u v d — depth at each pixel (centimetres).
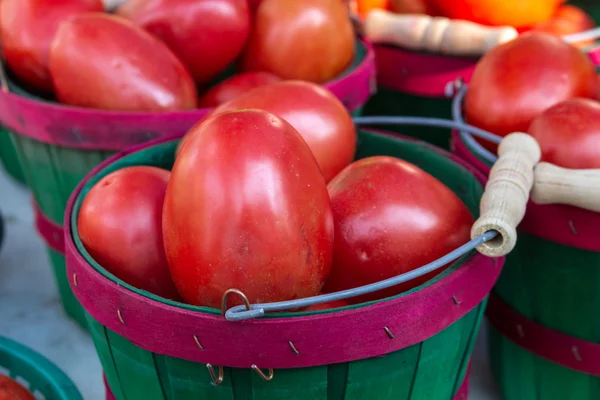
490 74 99
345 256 74
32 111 100
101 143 99
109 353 71
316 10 117
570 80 96
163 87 105
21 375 89
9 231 153
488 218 63
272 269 62
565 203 78
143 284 75
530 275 89
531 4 130
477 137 101
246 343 59
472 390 108
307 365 60
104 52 103
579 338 89
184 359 62
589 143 81
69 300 121
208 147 62
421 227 73
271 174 61
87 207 76
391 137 98
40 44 114
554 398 96
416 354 65
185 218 63
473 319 71
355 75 113
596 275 83
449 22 131
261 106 83
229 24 115
